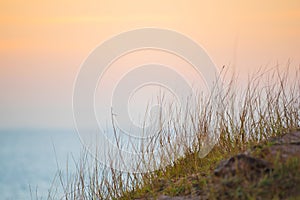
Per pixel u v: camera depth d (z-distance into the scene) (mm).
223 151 18031
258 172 14656
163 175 17953
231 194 14273
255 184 14320
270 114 18359
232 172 14953
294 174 14305
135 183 18188
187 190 15820
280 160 14836
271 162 14836
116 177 18250
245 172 14719
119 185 18094
